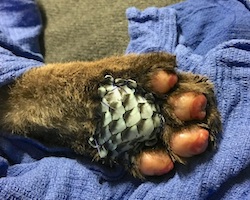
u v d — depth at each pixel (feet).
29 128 0.77
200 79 0.72
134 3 0.98
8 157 0.79
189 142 0.68
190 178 0.70
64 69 0.72
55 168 0.73
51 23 0.99
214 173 0.69
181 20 0.90
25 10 0.96
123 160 0.72
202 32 0.87
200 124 0.69
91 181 0.72
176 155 0.70
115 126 0.69
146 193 0.70
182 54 0.80
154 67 0.70
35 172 0.73
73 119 0.72
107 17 0.97
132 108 0.69
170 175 0.72
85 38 0.95
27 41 0.92
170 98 0.69
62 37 0.97
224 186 0.70
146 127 0.69
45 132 0.77
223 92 0.75
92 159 0.74
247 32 0.84
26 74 0.75
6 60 0.77
